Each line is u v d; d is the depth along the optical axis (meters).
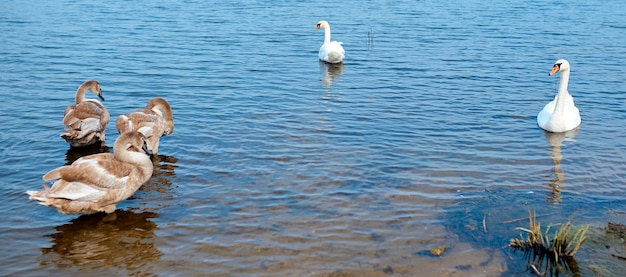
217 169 11.43
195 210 9.73
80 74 19.33
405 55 23.81
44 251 8.55
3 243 8.73
